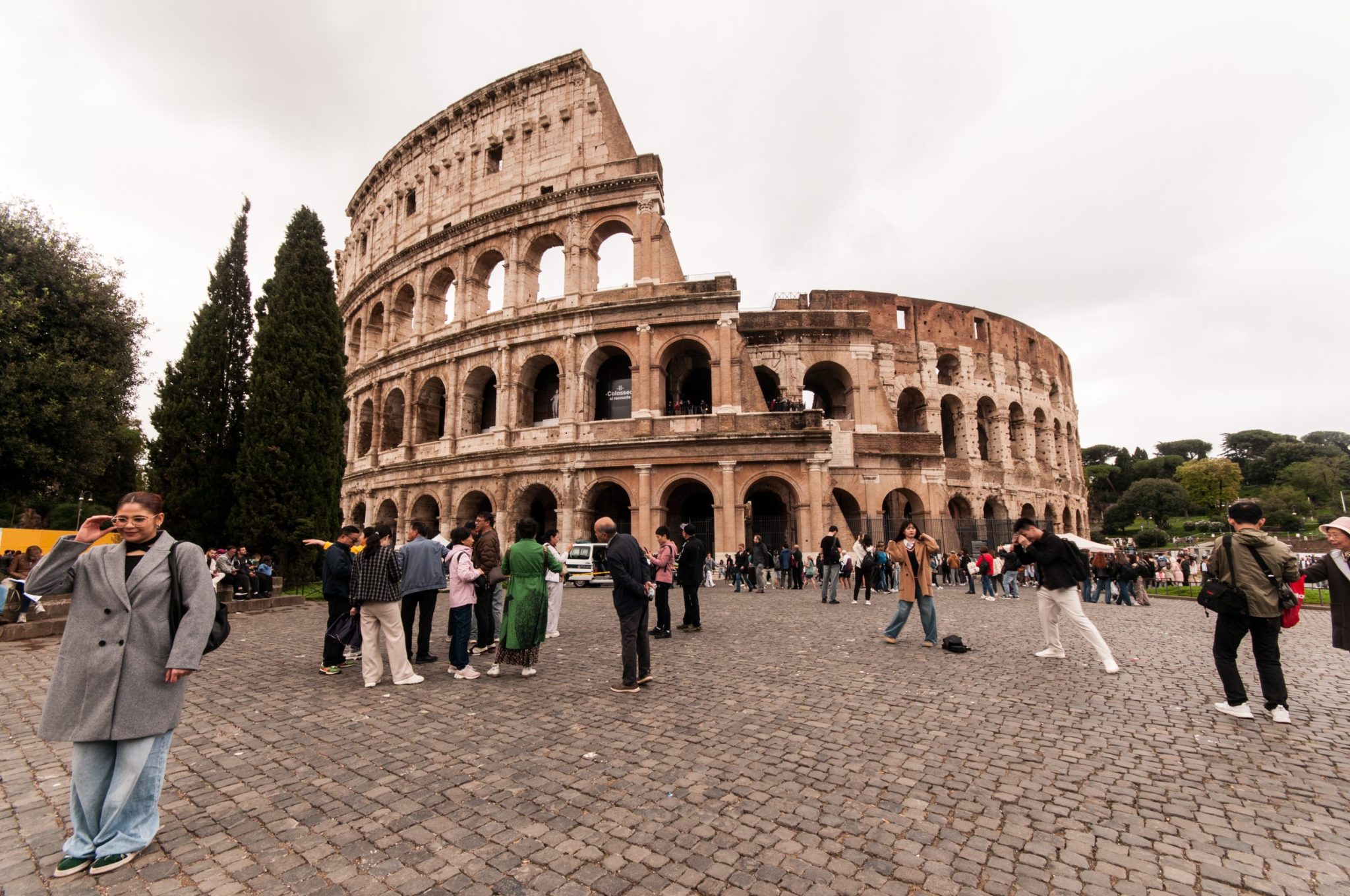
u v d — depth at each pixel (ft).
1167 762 24.59
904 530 50.65
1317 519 399.24
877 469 150.30
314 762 25.27
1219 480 419.95
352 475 164.66
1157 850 17.94
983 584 96.78
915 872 16.92
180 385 100.53
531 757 25.57
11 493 87.35
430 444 148.15
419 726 29.86
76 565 18.21
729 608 78.38
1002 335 197.06
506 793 22.11
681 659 44.45
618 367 141.28
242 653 49.80
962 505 178.81
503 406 138.31
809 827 19.39
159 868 17.28
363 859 17.78
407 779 23.53
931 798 21.43
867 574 84.02
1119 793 21.81
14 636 55.83
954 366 185.68
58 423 85.40
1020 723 29.30
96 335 94.02
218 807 21.20
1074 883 16.28
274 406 98.48
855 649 47.88
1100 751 25.75
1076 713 30.91
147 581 18.28
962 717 30.22
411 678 38.42
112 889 16.28
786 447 122.01
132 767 17.54
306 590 96.89
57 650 51.55
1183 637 55.47
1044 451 204.13
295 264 105.81
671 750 26.08
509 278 143.84
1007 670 40.29
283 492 97.04
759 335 157.07
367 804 21.31
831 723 29.45
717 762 24.81
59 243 93.15
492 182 152.46
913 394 183.21
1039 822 19.65
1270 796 21.50
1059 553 42.50
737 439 122.11
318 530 99.66
